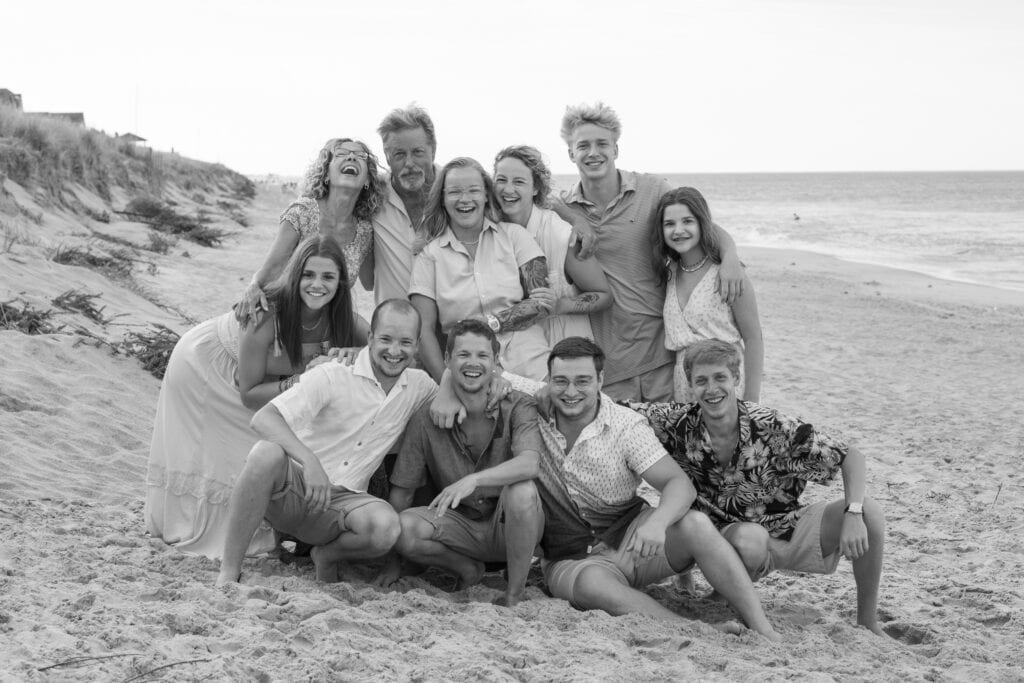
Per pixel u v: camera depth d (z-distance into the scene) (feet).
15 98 113.39
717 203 336.08
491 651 12.57
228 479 16.53
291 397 14.89
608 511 15.70
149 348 29.81
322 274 15.75
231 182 139.95
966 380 45.09
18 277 33.60
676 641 13.46
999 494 25.76
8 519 16.62
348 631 12.84
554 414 15.49
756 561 15.11
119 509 18.42
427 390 15.78
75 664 10.81
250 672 11.22
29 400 24.03
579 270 18.54
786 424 14.84
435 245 17.57
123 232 62.23
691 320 18.44
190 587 13.92
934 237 161.07
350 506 14.93
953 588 17.83
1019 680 13.10
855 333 59.26
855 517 14.62
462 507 15.74
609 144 19.08
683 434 15.30
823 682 12.10
